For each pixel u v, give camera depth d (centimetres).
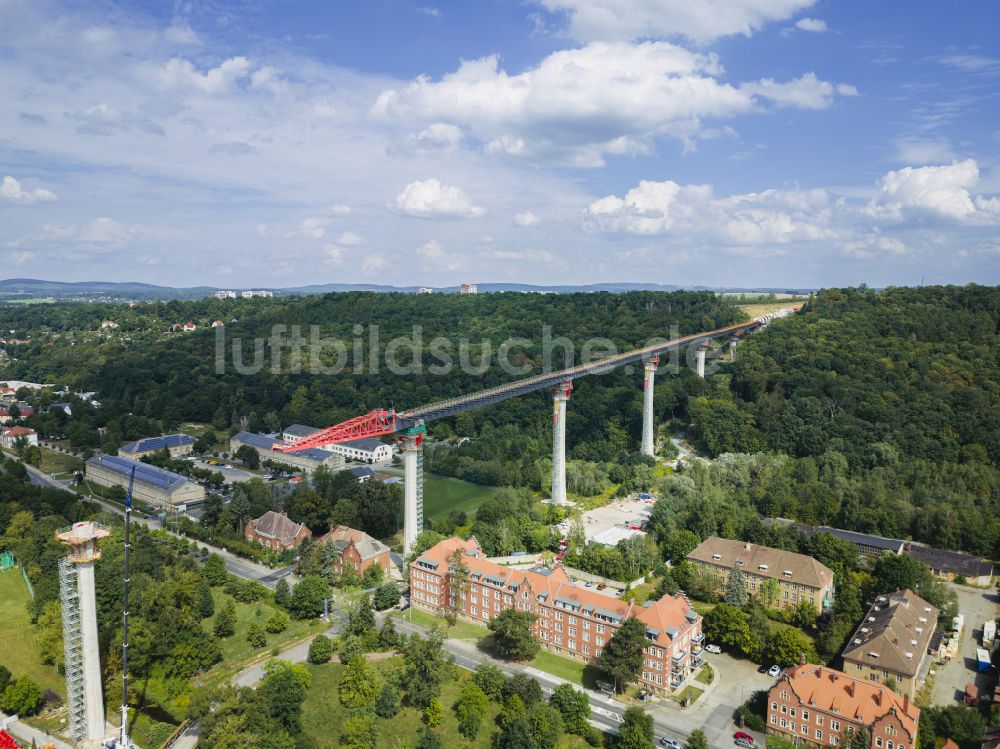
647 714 15200
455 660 17575
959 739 14125
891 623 16950
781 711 14875
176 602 18575
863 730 13825
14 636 18262
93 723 14375
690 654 17225
